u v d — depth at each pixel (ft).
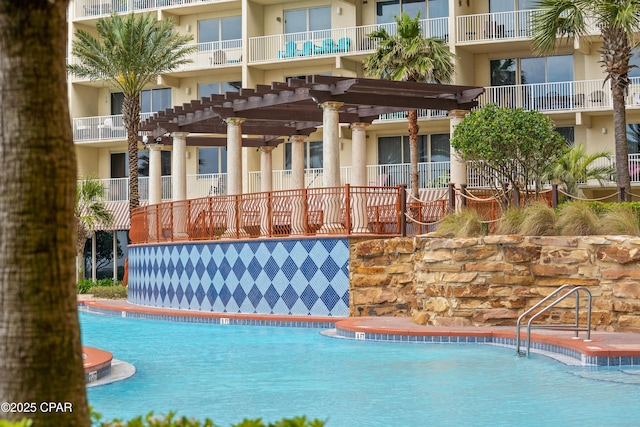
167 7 141.18
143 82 126.21
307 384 40.01
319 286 68.44
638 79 112.27
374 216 73.46
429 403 34.58
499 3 123.24
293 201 70.64
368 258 66.80
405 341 54.65
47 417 15.71
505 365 44.37
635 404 33.60
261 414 33.01
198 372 44.57
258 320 69.41
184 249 80.38
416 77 105.19
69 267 16.40
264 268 71.87
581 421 30.55
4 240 15.93
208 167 142.92
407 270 65.46
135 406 35.01
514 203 69.15
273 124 98.02
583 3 72.38
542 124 69.00
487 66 124.67
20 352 15.71
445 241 58.08
